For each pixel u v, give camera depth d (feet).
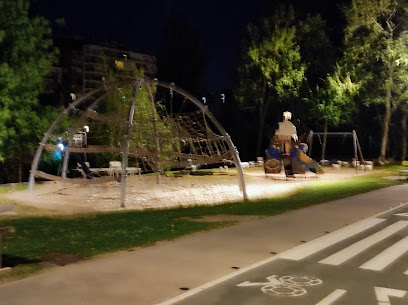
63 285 21.63
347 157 135.23
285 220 39.27
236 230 34.86
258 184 71.87
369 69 114.62
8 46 70.64
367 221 39.06
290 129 80.94
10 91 68.64
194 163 60.49
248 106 127.85
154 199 55.01
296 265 25.41
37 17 72.64
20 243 30.63
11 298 19.83
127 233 33.91
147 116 75.46
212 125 140.77
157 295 20.44
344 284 22.15
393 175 88.58
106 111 86.94
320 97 115.55
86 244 30.30
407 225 37.42
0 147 69.31
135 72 93.81
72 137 65.72
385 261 26.43
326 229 35.53
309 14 122.11
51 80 104.94
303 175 86.69
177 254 27.50
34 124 70.85
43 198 54.90
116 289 21.13
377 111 123.13
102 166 81.56
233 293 20.80
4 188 64.54
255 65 120.06
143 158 64.90
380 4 106.93
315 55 124.67
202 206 49.32
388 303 19.53
